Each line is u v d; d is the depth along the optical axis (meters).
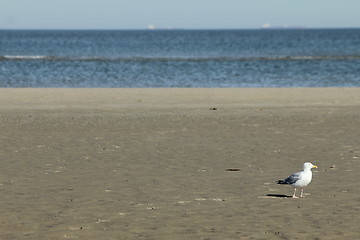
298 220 18.27
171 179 24.55
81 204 20.42
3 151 31.14
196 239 16.34
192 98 59.28
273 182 23.97
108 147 32.38
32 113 47.50
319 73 100.44
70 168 26.83
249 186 23.23
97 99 58.16
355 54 172.88
